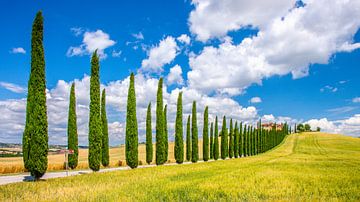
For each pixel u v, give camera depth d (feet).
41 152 87.76
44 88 91.15
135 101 144.15
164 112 182.80
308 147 368.27
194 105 201.87
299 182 78.23
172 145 408.46
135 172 109.19
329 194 60.80
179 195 59.41
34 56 90.48
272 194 59.21
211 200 54.80
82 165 160.86
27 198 53.36
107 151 150.92
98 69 122.11
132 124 141.28
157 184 74.18
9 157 277.44
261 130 368.68
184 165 151.43
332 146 371.35
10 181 87.25
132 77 144.97
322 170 112.68
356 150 318.65
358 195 59.47
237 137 283.18
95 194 57.16
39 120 88.48
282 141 491.72
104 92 153.28
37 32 91.56
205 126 218.18
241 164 151.53
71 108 144.15
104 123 151.53
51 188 65.87
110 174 101.76
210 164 156.66
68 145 142.51
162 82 171.73
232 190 63.77
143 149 360.48
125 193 59.21
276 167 127.24
